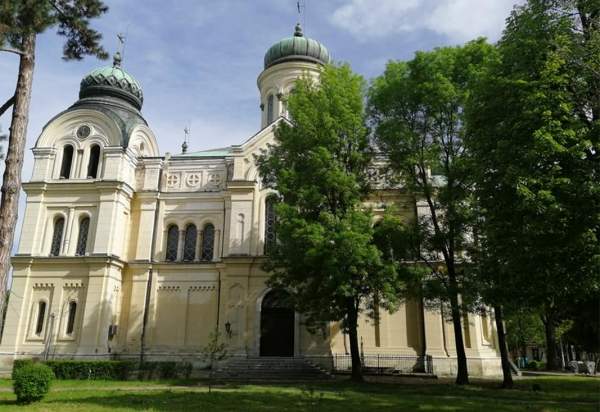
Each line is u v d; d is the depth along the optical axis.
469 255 24.75
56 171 35.03
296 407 15.70
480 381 26.59
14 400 17.06
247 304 31.88
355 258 21.77
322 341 31.12
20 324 31.92
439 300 27.02
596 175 14.45
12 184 14.62
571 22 16.12
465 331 31.48
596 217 13.97
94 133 35.53
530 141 14.97
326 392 19.95
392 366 31.22
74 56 17.33
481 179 16.62
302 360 29.62
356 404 16.50
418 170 27.62
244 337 31.20
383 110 25.94
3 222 14.31
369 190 26.83
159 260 34.75
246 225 33.38
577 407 16.48
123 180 34.53
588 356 59.72
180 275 34.09
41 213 34.16
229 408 15.40
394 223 25.03
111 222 33.06
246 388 21.55
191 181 36.38
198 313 33.25
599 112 15.64
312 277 25.02
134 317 33.25
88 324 31.22
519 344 63.94
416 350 31.61
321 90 26.47
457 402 17.41
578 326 38.91
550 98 15.16
